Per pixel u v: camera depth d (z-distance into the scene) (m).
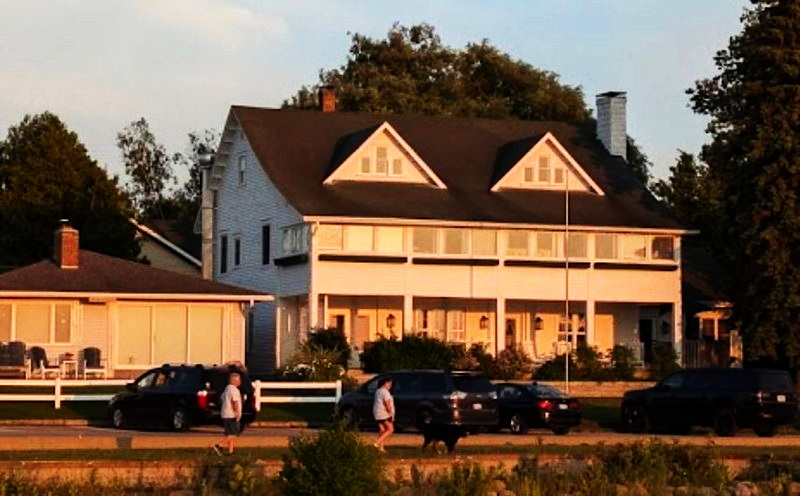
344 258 103.56
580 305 113.88
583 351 105.25
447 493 54.25
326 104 124.00
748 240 101.88
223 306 102.81
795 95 101.44
